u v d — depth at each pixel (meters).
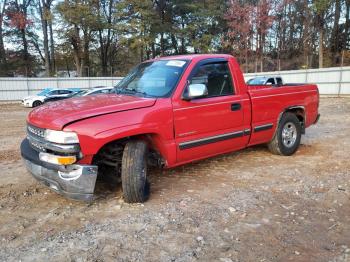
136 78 5.45
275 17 47.88
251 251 3.36
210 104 5.13
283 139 6.64
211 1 51.34
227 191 4.90
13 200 4.69
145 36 47.03
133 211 4.24
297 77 30.81
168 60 5.43
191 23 51.69
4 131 12.12
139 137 4.57
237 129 5.63
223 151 5.62
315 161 6.47
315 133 9.73
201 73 5.14
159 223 3.92
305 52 46.75
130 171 4.27
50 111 4.32
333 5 43.59
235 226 3.86
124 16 47.28
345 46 45.56
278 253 3.33
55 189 4.20
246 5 47.72
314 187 5.08
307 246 3.45
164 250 3.38
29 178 5.69
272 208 4.34
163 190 4.94
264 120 6.13
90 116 4.06
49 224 3.96
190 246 3.44
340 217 4.09
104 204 4.48
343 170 5.89
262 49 47.72
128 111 4.30
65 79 34.16
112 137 4.05
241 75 5.77
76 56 49.09
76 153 3.95
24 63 50.59
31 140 4.42
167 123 4.61
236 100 5.54
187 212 4.20
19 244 3.53
